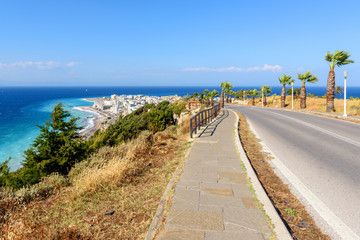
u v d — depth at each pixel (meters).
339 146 9.02
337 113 21.77
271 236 3.14
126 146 8.77
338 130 12.91
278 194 4.74
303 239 3.24
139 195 4.69
